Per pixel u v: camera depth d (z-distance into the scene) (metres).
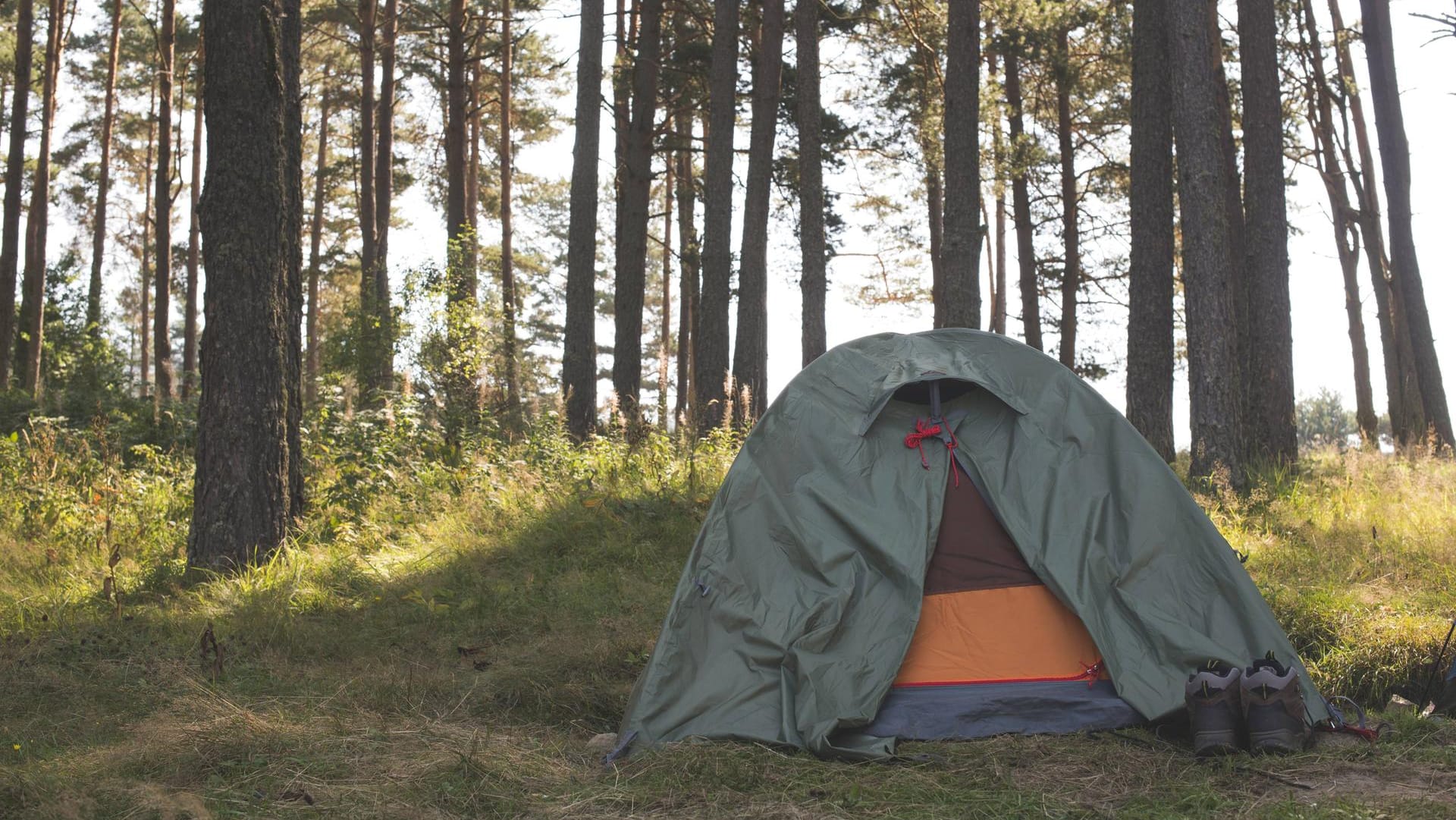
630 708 4.38
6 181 19.33
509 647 6.08
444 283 13.70
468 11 20.52
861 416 5.01
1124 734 4.10
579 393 14.89
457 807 3.51
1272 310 12.39
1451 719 4.30
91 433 11.38
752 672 4.34
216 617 6.32
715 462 10.20
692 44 19.12
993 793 3.54
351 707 4.77
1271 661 3.96
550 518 8.78
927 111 19.30
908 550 4.57
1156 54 11.91
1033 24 16.70
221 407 7.42
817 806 3.44
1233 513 8.59
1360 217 20.67
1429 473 10.09
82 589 7.09
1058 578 4.48
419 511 9.43
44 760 3.98
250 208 7.47
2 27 26.19
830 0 19.03
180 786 3.68
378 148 21.03
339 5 21.16
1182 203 10.43
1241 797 3.45
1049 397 5.01
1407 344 18.27
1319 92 22.00
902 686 4.41
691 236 25.89
